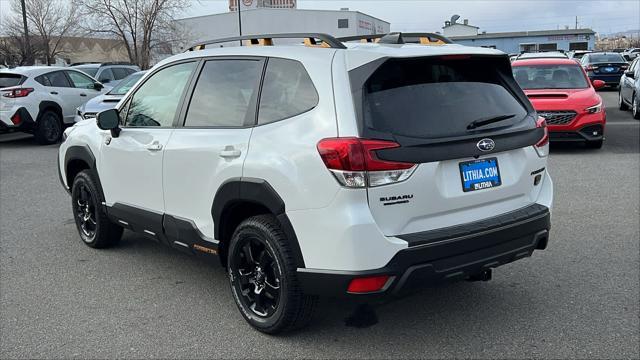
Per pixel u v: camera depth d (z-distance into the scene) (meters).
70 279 4.81
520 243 3.65
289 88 3.60
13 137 15.33
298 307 3.53
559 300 4.24
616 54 26.38
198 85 4.27
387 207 3.18
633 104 15.52
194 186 4.08
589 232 5.80
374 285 3.17
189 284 4.69
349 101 3.24
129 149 4.70
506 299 4.28
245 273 3.89
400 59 3.35
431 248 3.24
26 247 5.65
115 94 12.67
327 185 3.18
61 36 42.50
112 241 5.53
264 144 3.57
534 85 11.14
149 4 40.50
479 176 3.51
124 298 4.42
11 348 3.66
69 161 5.62
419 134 3.29
